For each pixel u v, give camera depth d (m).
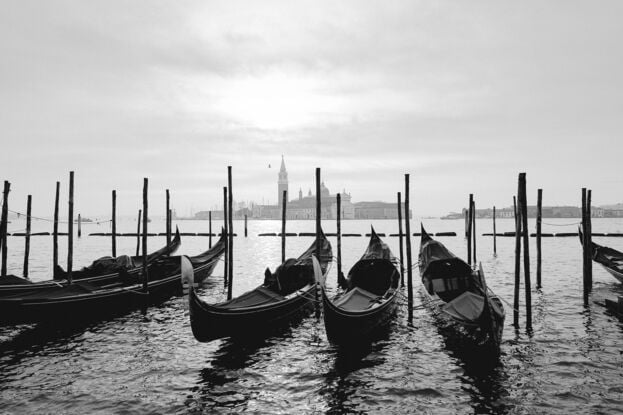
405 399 9.08
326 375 10.42
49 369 10.85
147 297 16.88
